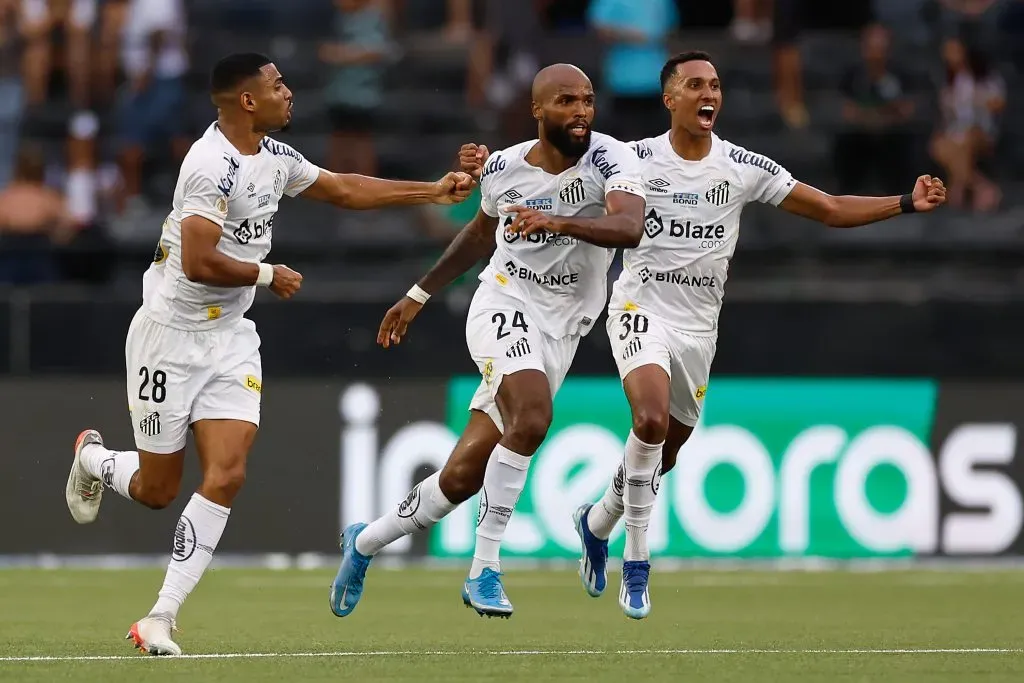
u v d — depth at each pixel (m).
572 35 58.16
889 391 42.31
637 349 24.97
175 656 22.08
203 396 22.61
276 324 41.78
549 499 41.22
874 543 41.91
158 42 56.59
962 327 42.44
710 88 24.97
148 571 38.47
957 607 31.36
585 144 23.22
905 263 53.69
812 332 42.28
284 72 60.69
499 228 24.17
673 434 26.83
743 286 46.31
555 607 31.30
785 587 35.62
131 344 22.94
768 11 60.94
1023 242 53.69
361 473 41.59
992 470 42.22
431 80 59.62
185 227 21.55
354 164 55.38
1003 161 59.16
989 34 62.00
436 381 41.91
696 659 22.09
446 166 57.12
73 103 57.16
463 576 37.81
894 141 54.72
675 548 41.44
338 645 24.06
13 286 47.31
